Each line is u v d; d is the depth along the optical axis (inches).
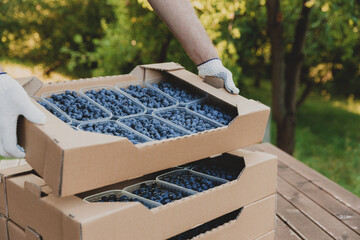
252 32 211.0
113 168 46.4
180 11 66.3
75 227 42.6
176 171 65.9
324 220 84.2
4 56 341.1
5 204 53.9
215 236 56.9
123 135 55.1
